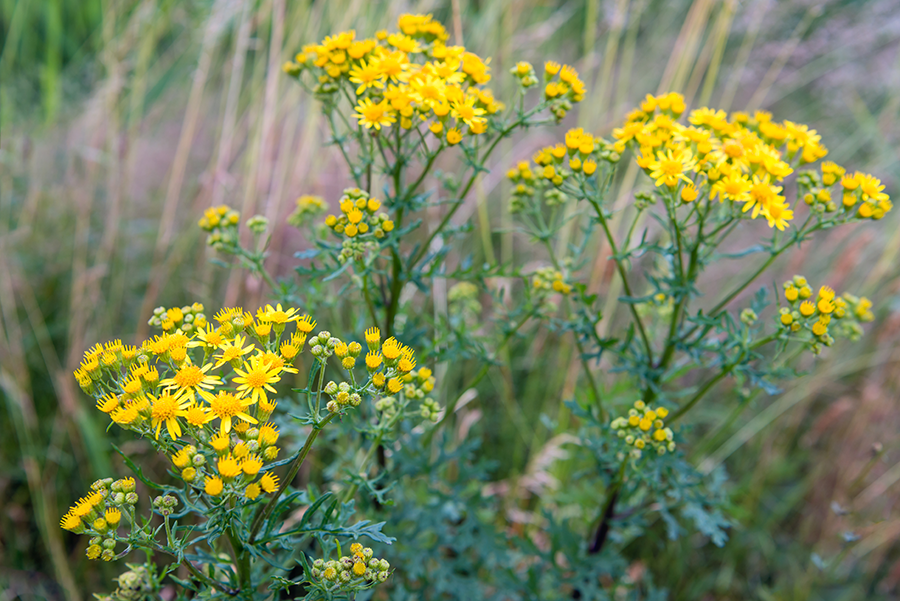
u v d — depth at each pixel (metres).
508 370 3.70
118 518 1.50
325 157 4.11
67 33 5.72
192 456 1.53
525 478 3.48
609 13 4.50
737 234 4.71
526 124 2.38
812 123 5.53
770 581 3.60
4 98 4.49
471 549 3.23
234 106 4.02
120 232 4.14
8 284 3.65
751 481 3.65
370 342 1.69
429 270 2.43
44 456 3.52
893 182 4.89
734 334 2.24
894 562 3.66
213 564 1.75
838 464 3.70
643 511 2.61
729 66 5.16
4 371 3.51
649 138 2.27
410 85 2.29
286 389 3.28
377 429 2.15
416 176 4.11
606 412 2.66
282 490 1.61
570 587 2.88
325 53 2.36
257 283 3.48
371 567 1.61
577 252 2.65
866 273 4.36
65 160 4.58
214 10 3.88
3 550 3.30
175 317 1.79
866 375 4.17
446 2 4.64
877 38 4.98
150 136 4.75
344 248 2.12
